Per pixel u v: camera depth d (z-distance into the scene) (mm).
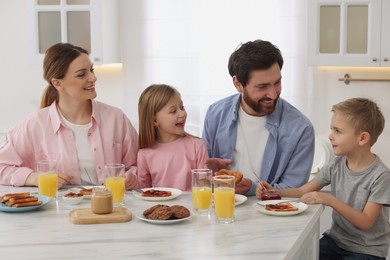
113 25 4230
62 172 2619
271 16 4074
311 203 2143
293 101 4078
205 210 2021
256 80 2367
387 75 3957
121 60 4344
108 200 1971
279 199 2227
